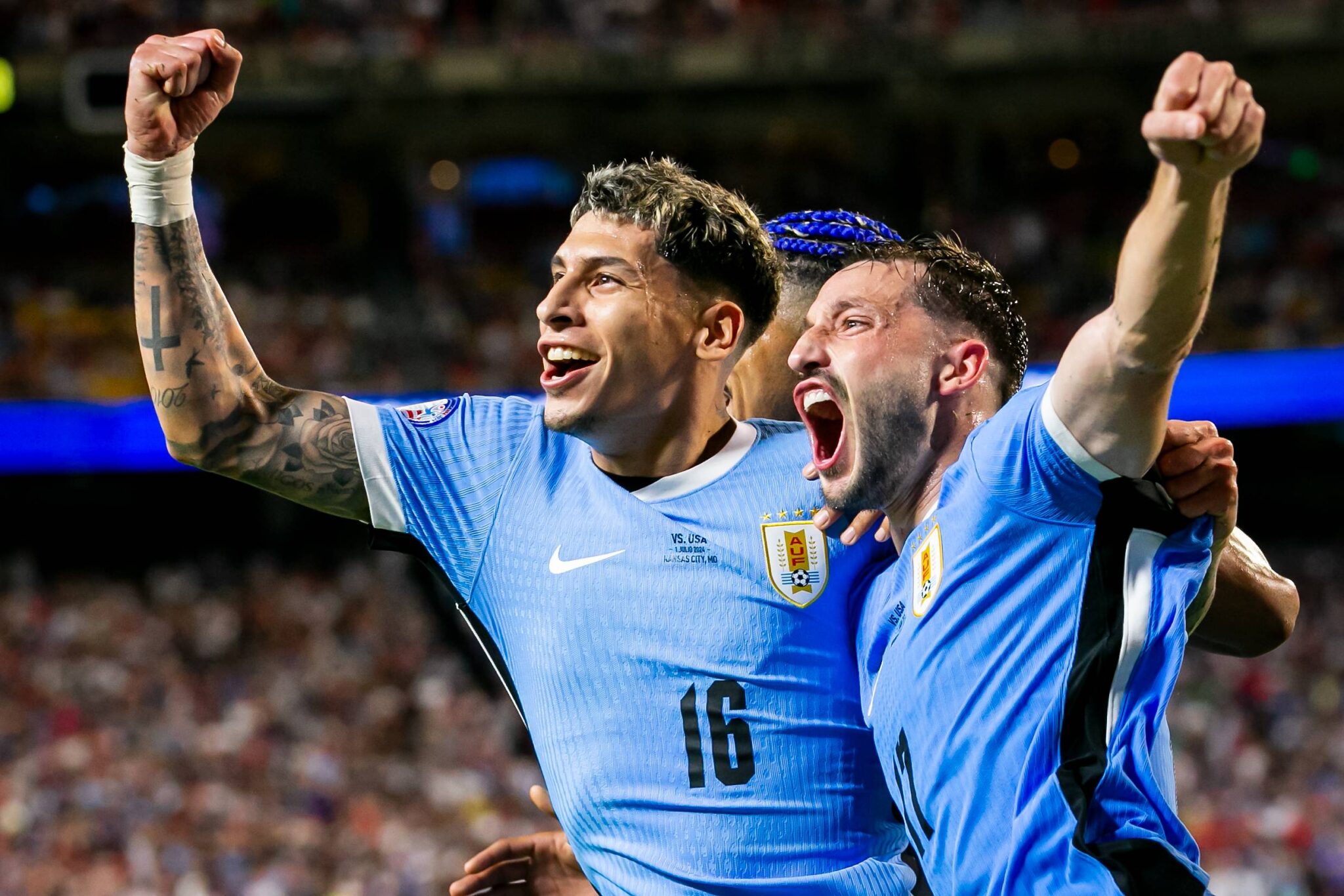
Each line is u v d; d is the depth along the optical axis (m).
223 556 21.27
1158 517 1.87
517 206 23.31
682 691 2.16
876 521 2.23
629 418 2.22
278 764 13.38
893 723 2.04
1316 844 11.86
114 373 19.34
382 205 22.59
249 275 21.97
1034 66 20.89
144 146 2.23
